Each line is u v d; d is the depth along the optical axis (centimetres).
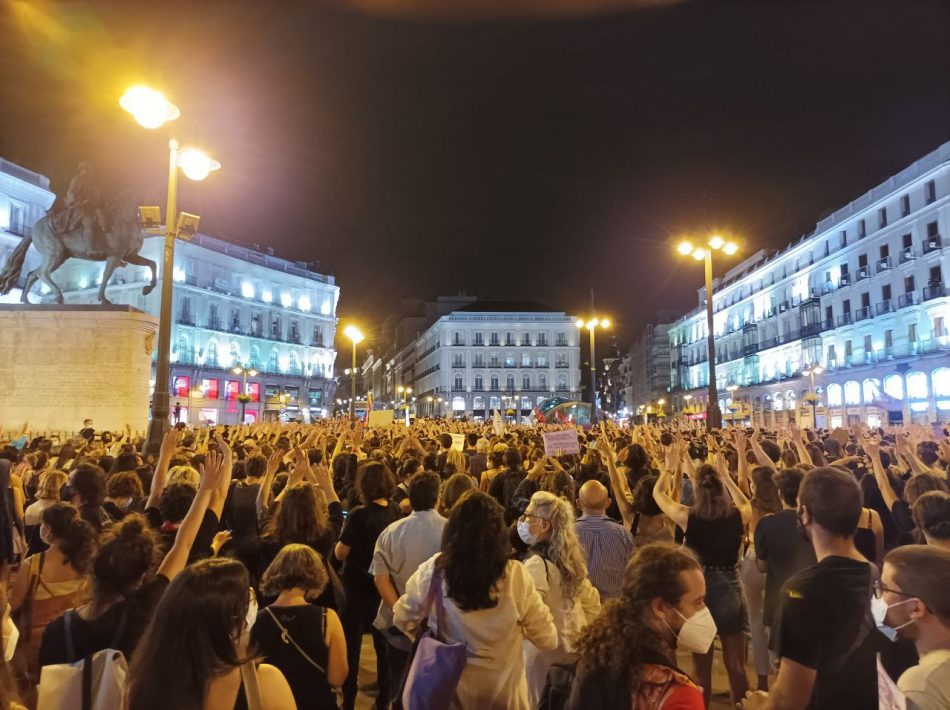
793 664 264
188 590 242
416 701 312
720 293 7894
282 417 7112
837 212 5581
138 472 764
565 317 10375
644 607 242
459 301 12112
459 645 315
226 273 6806
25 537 566
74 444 1059
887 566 241
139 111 1215
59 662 288
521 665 345
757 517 575
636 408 11606
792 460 771
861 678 255
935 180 4491
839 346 5553
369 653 709
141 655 239
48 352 2359
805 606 267
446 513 555
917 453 820
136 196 2522
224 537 481
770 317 6694
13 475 581
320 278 8150
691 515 521
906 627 230
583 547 489
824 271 5831
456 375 10212
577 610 400
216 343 6612
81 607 307
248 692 250
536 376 10294
